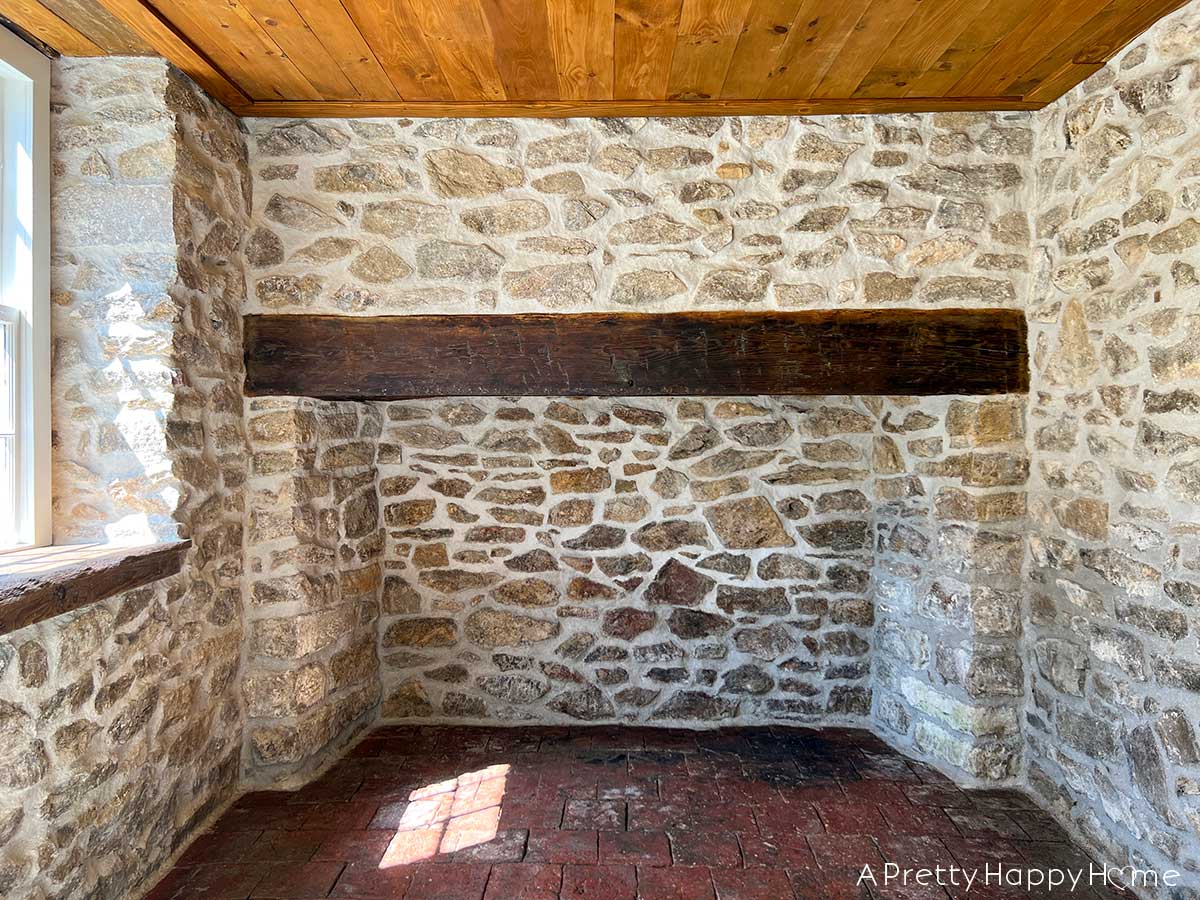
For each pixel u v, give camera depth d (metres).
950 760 2.63
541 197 2.53
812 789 2.53
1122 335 2.08
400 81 2.26
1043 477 2.44
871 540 3.12
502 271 2.53
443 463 3.12
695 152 2.52
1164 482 1.91
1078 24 1.94
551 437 3.12
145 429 2.11
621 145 2.53
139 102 2.12
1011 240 2.50
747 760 2.76
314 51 2.07
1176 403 1.87
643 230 2.52
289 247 2.54
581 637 3.12
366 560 2.98
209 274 2.33
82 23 1.92
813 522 3.12
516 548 3.12
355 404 2.92
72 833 1.70
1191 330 1.82
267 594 2.53
